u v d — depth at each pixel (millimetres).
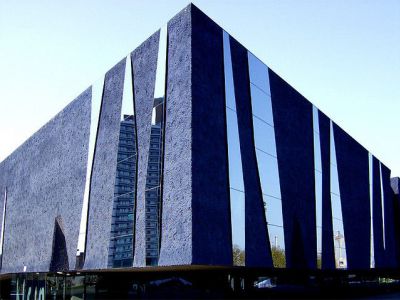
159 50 18938
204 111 16828
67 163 25938
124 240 18734
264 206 20250
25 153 34062
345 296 33344
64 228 24750
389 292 41750
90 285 25578
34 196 30453
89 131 23984
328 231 27625
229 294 22016
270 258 19906
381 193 41188
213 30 18594
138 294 22906
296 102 26109
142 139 18859
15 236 33000
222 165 17375
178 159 16281
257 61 22094
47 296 29359
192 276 21219
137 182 18562
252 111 20656
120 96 21484
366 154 38469
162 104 18016
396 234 44188
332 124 31828
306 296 28734
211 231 15922
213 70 17984
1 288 37031
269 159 21516
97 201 21625
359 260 32344
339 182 31188
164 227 16328
